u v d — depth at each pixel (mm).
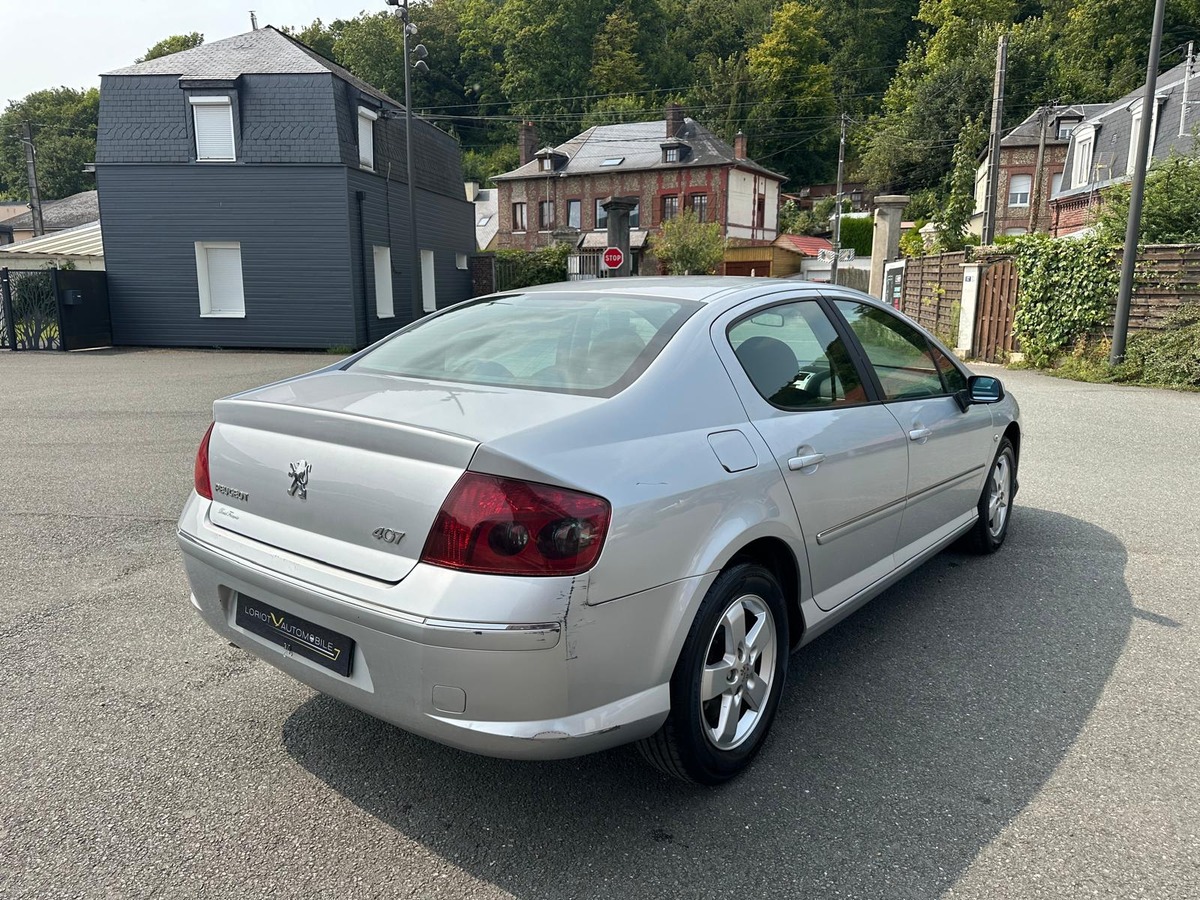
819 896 2141
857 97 73625
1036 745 2861
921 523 3816
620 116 68125
